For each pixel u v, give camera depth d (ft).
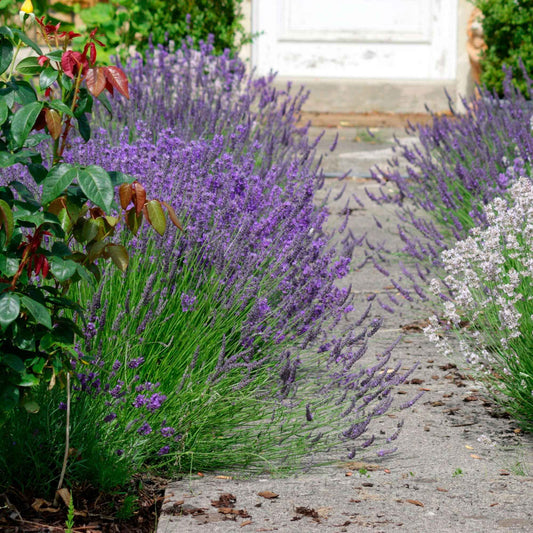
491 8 41.81
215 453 12.41
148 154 15.65
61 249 10.40
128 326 12.23
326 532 10.56
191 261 14.55
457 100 47.88
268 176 17.07
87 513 10.84
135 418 12.08
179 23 36.88
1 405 9.90
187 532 10.48
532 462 12.91
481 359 17.12
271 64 49.14
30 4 10.65
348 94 47.78
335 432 13.64
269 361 14.23
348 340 13.87
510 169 22.54
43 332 10.34
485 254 14.92
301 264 14.69
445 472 12.53
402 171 33.53
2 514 10.58
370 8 48.60
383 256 24.23
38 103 10.00
